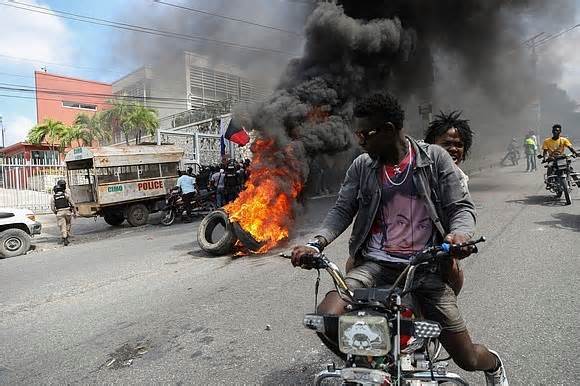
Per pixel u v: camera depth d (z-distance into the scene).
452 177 2.38
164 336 4.29
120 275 7.04
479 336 3.74
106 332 4.55
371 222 2.47
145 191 14.86
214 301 5.25
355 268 2.48
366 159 2.57
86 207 13.83
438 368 2.31
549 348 3.46
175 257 8.17
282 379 3.29
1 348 4.35
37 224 10.61
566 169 10.14
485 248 6.59
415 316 2.29
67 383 3.50
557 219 8.41
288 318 4.49
